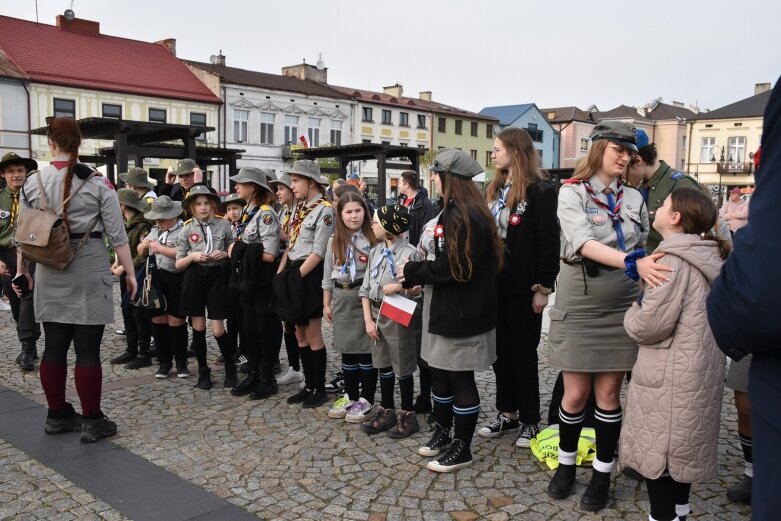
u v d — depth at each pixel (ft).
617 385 10.58
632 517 10.30
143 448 13.23
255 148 123.54
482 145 171.73
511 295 13.00
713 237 9.24
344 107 138.31
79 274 13.35
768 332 4.32
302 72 142.92
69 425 14.21
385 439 13.74
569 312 10.58
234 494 11.13
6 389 17.30
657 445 8.87
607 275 10.35
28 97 96.68
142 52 118.32
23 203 13.57
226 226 17.90
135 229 19.88
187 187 23.67
